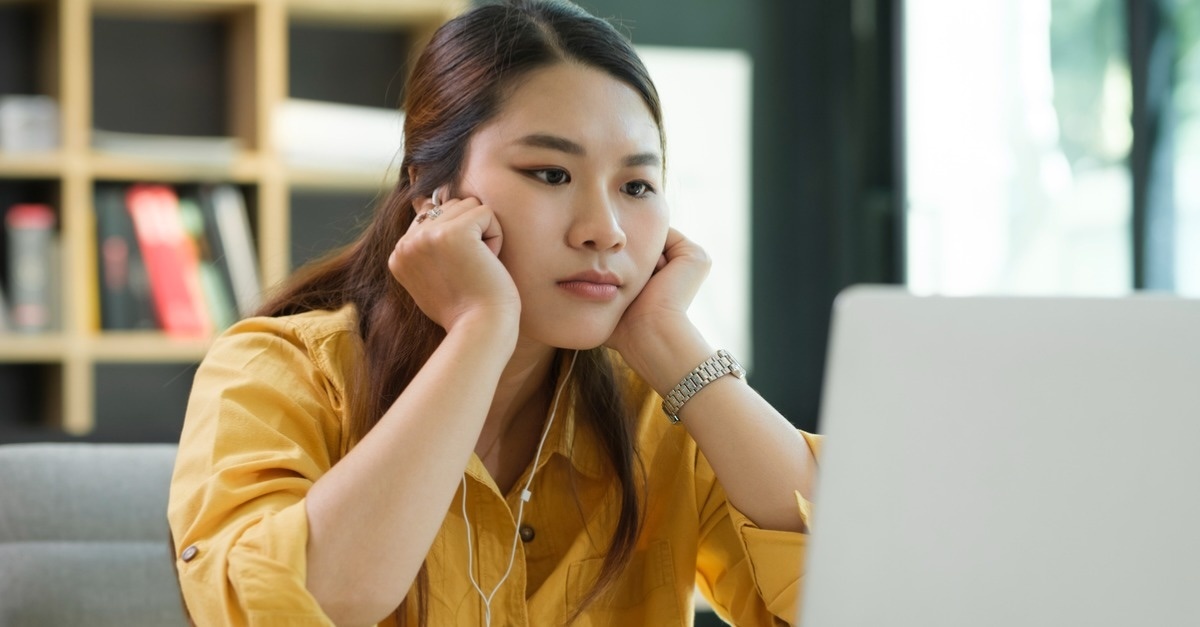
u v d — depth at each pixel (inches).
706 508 79.7
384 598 59.7
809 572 45.6
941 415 44.9
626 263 71.1
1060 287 177.5
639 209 71.6
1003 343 44.8
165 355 182.1
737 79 215.0
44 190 188.1
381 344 72.9
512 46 70.4
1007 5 186.9
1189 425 43.9
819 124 217.6
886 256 213.5
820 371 216.7
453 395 63.2
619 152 69.9
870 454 45.2
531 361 74.5
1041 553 44.3
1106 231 169.5
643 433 80.4
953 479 44.7
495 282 66.8
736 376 73.3
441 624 70.6
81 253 180.5
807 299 217.9
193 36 199.5
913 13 206.7
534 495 76.6
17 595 80.2
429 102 74.0
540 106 69.3
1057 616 44.1
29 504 82.0
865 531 45.1
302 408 69.7
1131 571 44.0
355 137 190.5
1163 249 161.2
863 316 45.5
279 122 187.9
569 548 75.9
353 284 78.6
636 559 78.0
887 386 45.2
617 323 75.0
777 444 71.5
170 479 85.8
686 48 213.6
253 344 72.8
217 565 59.8
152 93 197.6
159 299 183.3
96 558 82.4
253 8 190.4
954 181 197.6
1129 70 165.9
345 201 206.7
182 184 190.1
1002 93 188.1
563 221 69.4
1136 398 44.3
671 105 212.8
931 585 44.6
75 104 181.0
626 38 73.0
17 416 192.9
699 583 83.4
